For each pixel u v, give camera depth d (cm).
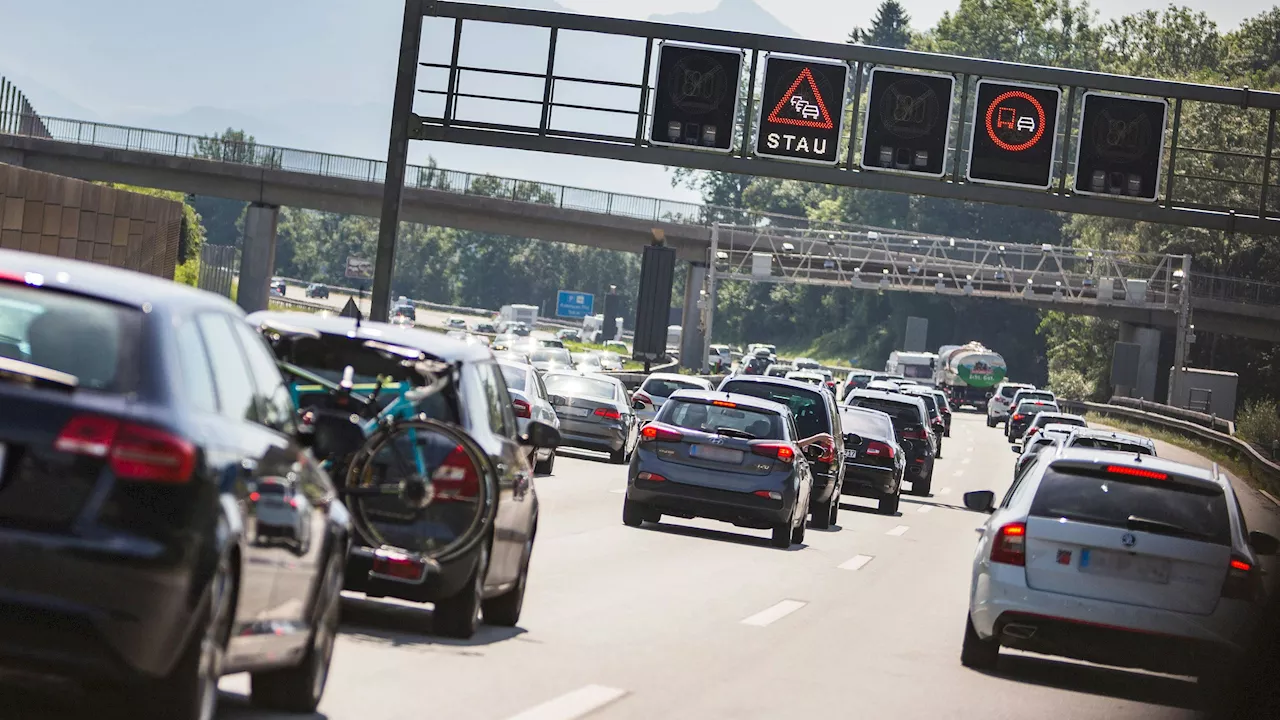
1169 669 3428
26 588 1759
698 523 7006
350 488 3022
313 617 2309
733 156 9938
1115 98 9962
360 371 3155
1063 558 3466
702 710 2758
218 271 19825
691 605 4262
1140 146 9950
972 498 4059
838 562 5953
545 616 3778
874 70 9956
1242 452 18012
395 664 2895
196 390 1945
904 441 10681
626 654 3319
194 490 1822
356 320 3238
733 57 9900
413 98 9706
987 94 9962
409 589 3044
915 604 4850
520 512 3388
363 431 3033
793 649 3644
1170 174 9950
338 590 2439
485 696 2680
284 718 2333
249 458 2002
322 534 2298
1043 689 3416
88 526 1772
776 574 5281
